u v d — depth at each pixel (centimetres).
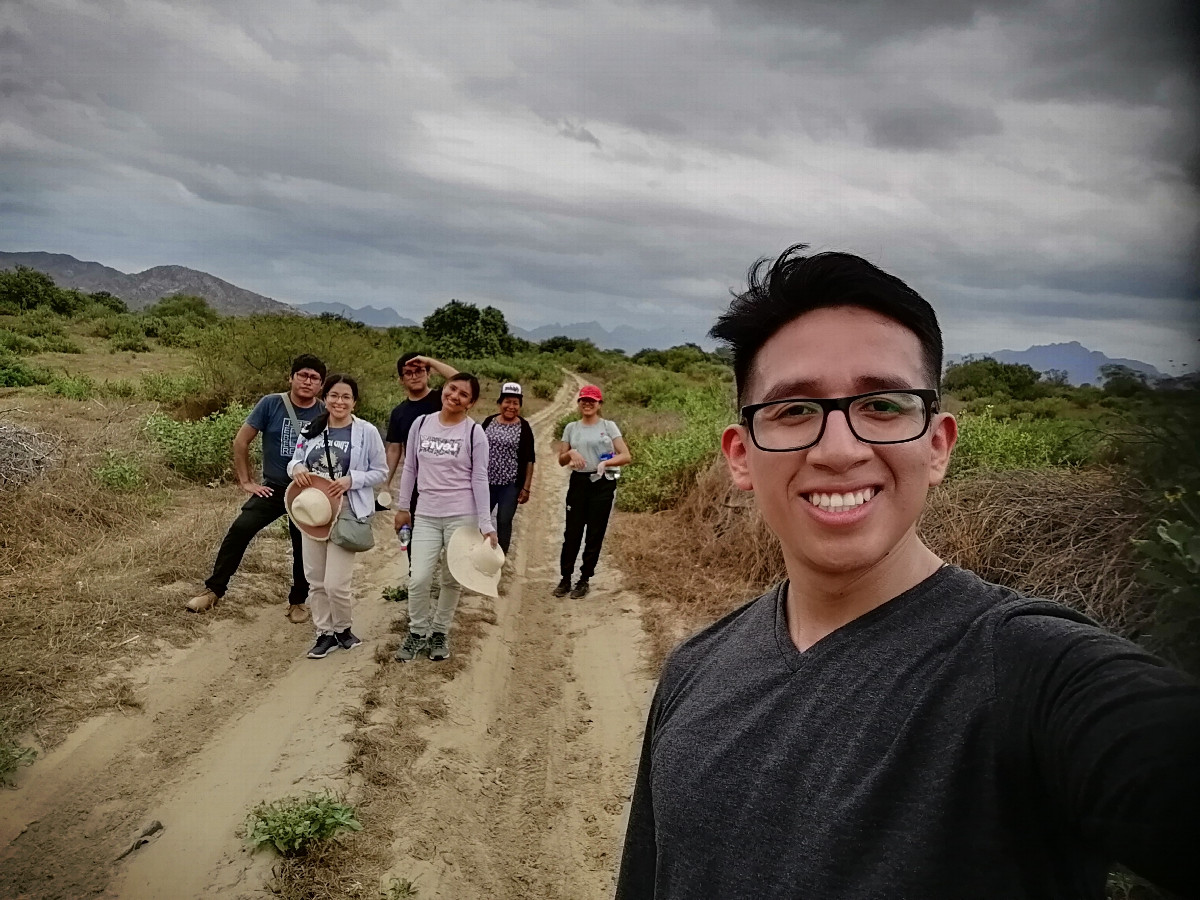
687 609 730
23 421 1062
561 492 1462
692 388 2797
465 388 600
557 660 656
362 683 557
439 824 416
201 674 543
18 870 353
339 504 582
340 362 1689
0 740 427
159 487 970
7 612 573
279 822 385
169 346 3027
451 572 580
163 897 347
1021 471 601
